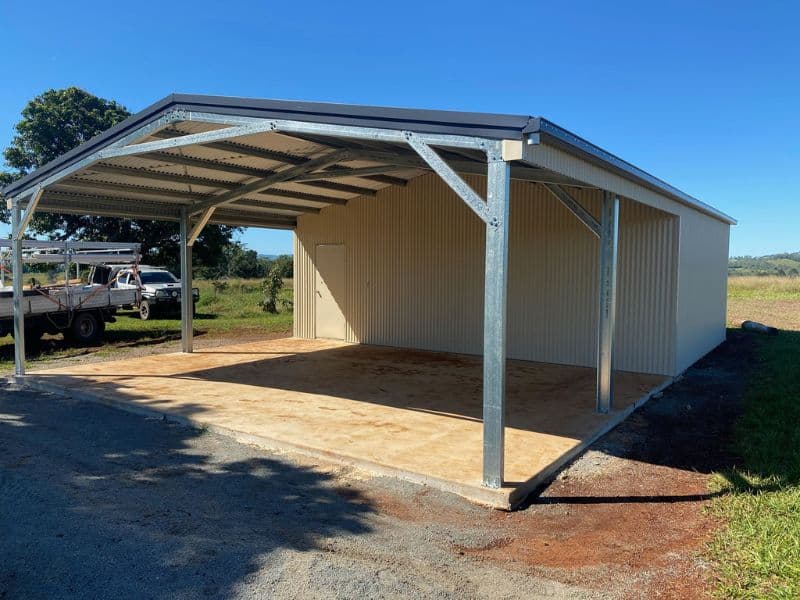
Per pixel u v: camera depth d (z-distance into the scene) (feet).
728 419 20.42
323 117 16.05
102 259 42.04
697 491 13.87
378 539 11.24
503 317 13.03
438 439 16.97
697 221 30.14
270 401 21.89
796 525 11.47
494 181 12.91
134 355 35.83
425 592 9.38
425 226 34.65
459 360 31.37
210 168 24.86
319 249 39.96
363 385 24.95
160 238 76.07
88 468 15.10
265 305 62.95
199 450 16.70
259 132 17.39
